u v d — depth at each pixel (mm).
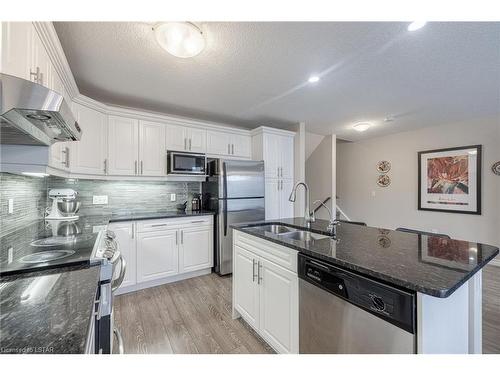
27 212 2033
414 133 4512
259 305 1718
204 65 2100
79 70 2168
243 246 1943
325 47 1848
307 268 1293
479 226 3725
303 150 3990
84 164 2422
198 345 1736
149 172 2963
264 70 2199
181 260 2941
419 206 4414
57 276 961
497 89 2633
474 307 1197
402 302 880
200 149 3357
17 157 1337
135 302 2396
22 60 1106
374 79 2395
